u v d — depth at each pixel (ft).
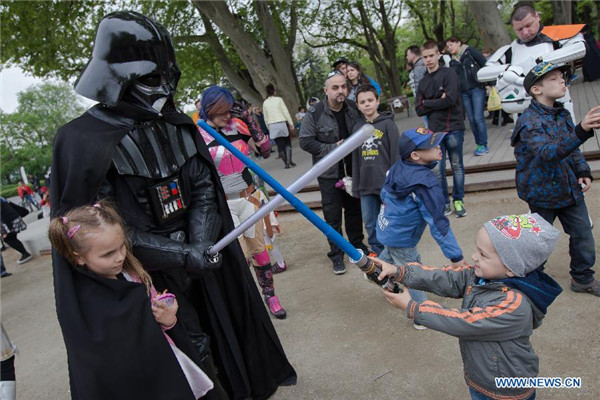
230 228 7.47
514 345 5.52
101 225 5.11
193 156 6.90
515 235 5.33
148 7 53.57
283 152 29.84
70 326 5.06
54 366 11.77
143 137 6.07
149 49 5.82
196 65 64.69
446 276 6.28
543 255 5.35
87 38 49.29
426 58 15.47
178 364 5.36
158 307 5.66
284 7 63.31
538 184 9.38
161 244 5.96
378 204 12.57
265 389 8.16
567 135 8.96
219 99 10.44
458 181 15.64
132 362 5.09
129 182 6.00
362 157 12.16
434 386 8.32
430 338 9.75
